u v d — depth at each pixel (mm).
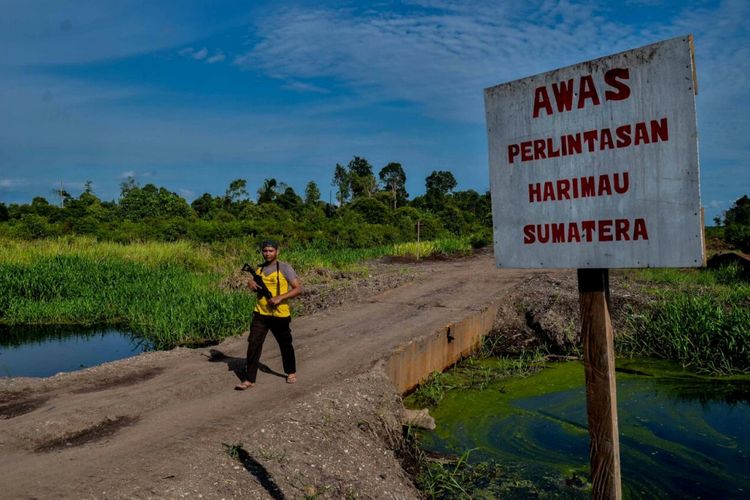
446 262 28172
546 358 12461
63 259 22641
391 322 12258
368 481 5852
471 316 12734
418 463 7074
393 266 26562
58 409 7062
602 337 3746
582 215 3730
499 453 7488
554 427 8359
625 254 3551
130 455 5672
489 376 11094
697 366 11391
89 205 55969
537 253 3963
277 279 7957
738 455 7277
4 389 8039
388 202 77125
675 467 6957
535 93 3918
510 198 4082
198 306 15539
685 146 3301
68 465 5469
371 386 8023
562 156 3803
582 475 6816
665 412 8883
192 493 4926
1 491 4941
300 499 5277
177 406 7254
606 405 3740
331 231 37844
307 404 7004
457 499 6281
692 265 3293
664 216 3393
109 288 19016
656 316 13500
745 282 18328
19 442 6098
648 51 3406
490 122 4172
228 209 63719
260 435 6094
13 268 19906
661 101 3377
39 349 13570
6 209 47062
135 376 8688
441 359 11273
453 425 8523
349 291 17125
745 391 9859
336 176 86062
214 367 9047
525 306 14523
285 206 70938
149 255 25672
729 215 60625
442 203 73062
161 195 55438
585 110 3688
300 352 10016
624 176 3543
